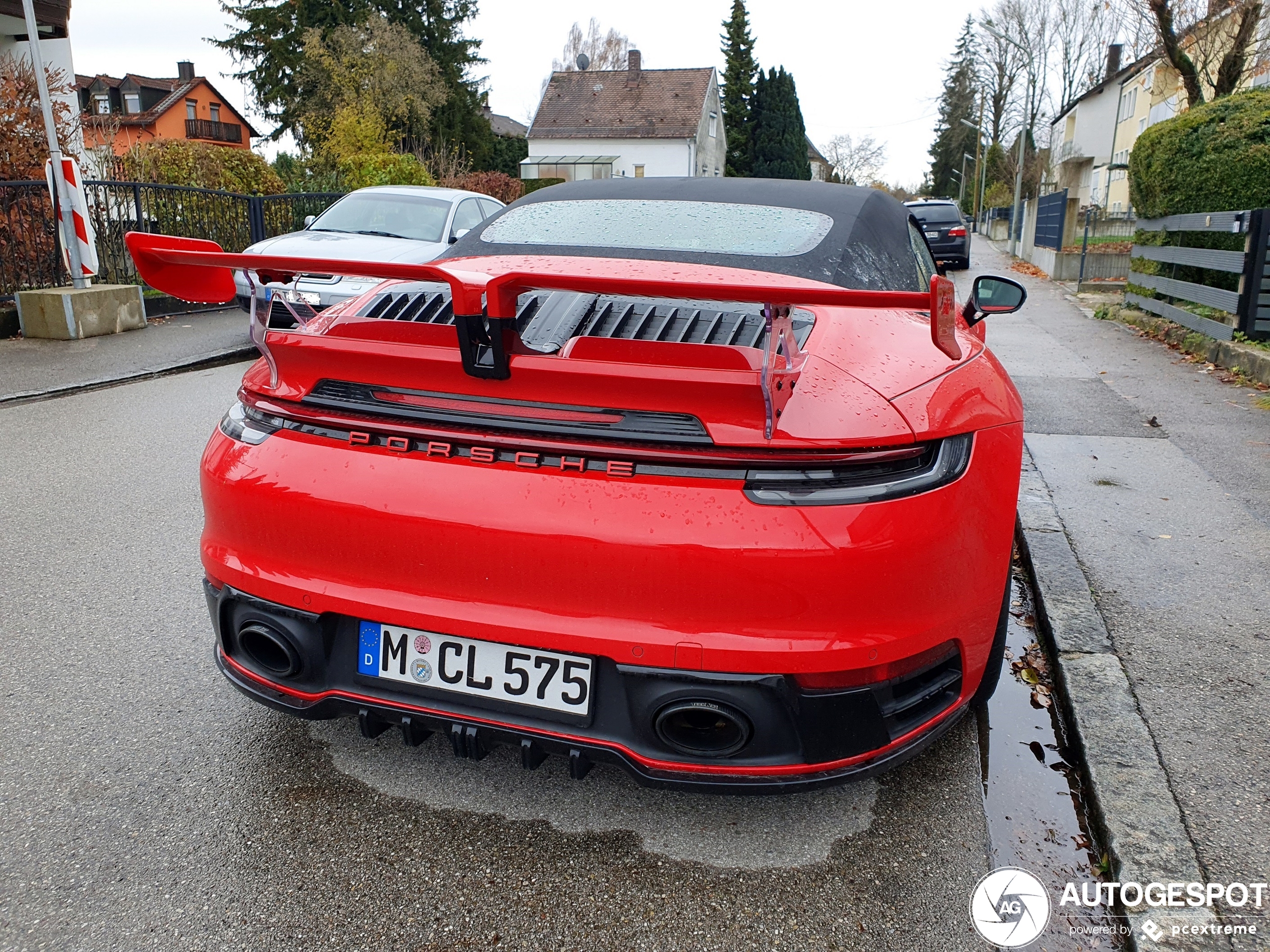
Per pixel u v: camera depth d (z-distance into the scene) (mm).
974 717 2799
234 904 1952
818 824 2250
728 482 1796
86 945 1829
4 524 4301
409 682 1997
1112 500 4566
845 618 1811
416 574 1940
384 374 1953
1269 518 4312
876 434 1851
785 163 66500
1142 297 11719
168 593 3557
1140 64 16734
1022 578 3891
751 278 2305
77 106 16219
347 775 2420
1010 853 2164
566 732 1905
